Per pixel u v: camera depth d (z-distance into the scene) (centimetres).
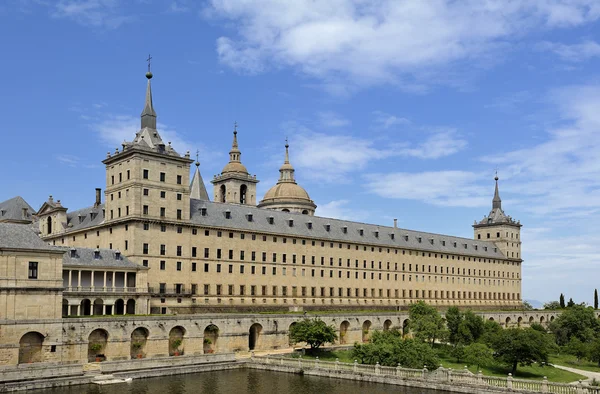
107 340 8844
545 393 6925
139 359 8594
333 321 12150
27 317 8012
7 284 7881
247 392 7538
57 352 8200
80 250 10069
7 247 7894
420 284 17200
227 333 10269
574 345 12200
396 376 8125
